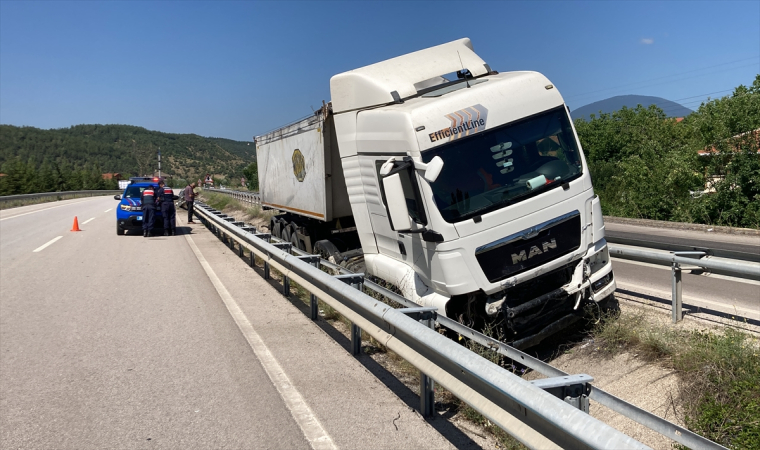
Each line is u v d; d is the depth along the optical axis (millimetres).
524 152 5738
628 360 5047
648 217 19953
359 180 7016
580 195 5801
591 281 5797
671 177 18688
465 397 3443
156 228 19469
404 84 6590
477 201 5453
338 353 5793
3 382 5020
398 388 4809
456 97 5664
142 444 3791
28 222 24672
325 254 9570
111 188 114125
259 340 6262
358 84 6914
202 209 20625
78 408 4414
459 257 5340
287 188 12375
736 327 5520
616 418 4188
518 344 5477
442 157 5480
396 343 4488
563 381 2990
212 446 3748
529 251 5512
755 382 3904
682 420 3947
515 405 3000
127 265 12039
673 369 4594
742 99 16781
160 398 4598
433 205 5359
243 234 11328
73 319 7309
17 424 4133
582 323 6320
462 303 5742
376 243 6957
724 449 2531
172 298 8578
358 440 3807
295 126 11242
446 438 3834
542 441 2752
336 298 6059
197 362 5512
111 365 5453
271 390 4754
